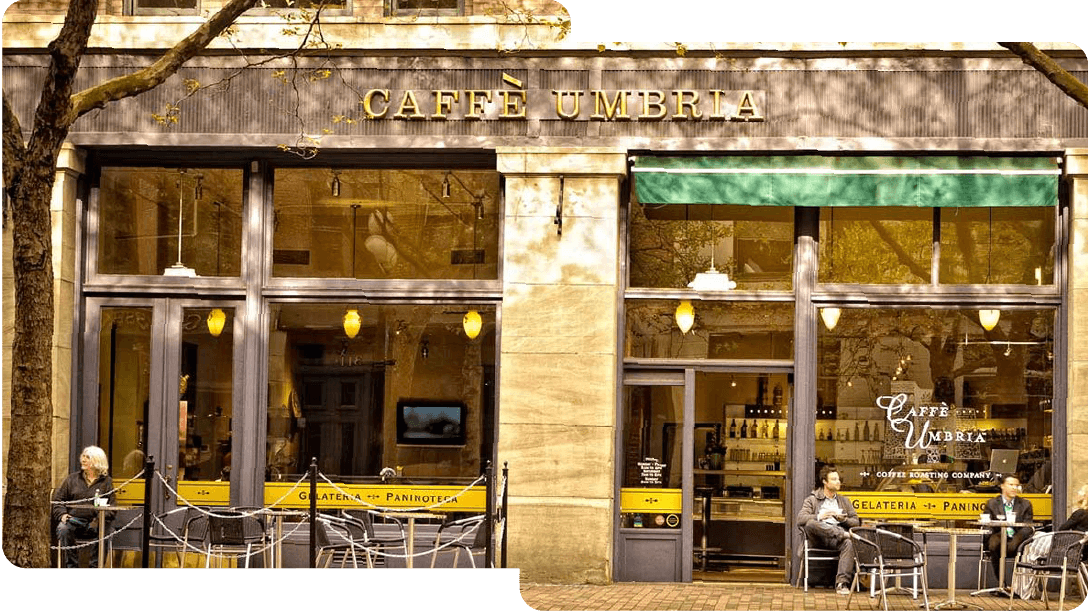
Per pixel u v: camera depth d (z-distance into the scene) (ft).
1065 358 50.65
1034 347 51.03
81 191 52.42
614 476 51.24
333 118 51.39
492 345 51.67
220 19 40.73
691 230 52.24
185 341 52.37
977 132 50.37
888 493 50.98
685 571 51.31
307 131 51.42
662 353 52.11
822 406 51.29
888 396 51.19
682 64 50.98
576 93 51.08
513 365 50.70
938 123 50.42
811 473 51.01
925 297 51.19
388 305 52.08
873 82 50.65
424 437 51.57
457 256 52.19
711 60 50.96
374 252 52.39
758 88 50.88
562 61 51.21
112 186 52.90
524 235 50.96
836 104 50.65
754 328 51.93
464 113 51.34
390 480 51.52
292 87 51.52
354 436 51.75
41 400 39.40
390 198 52.49
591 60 51.16
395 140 51.29
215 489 51.85
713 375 52.31
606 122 51.13
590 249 50.78
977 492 50.83
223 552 47.96
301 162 52.54
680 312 52.08
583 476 50.37
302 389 51.98
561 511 50.29
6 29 51.39
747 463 52.29
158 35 51.37
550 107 51.16
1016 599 47.98
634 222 52.44
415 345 51.85
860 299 51.24
